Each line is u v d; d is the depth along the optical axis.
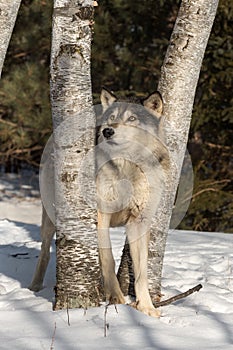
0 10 9.33
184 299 10.45
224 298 10.61
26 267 13.17
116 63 30.92
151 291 10.08
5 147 31.86
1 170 41.38
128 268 10.52
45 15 29.14
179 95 9.87
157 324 8.69
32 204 34.22
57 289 9.38
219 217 26.77
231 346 7.84
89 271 9.25
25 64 30.95
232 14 25.62
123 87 30.36
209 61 26.38
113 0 29.05
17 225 18.39
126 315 8.91
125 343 7.86
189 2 9.77
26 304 9.98
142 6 28.66
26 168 41.78
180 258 14.16
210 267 13.45
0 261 13.53
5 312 9.16
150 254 10.04
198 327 8.63
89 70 9.23
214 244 15.98
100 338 8.05
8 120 31.73
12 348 7.68
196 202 26.09
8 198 35.09
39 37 31.41
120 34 30.33
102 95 10.45
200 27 9.77
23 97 30.20
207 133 27.69
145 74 30.03
